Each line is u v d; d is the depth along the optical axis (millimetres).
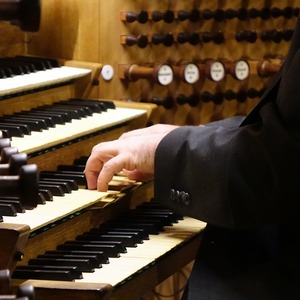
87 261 1290
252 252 1275
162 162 1320
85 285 1111
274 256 1257
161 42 2117
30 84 1669
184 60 2211
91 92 1987
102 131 1733
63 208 1343
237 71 2264
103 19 2008
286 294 1208
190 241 1538
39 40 2045
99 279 1254
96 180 1485
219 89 2328
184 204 1291
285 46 2477
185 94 2234
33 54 2059
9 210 1264
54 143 1520
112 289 1176
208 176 1232
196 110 2273
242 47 2371
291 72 1139
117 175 1638
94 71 1961
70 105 1823
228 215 1213
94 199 1420
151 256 1384
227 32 2326
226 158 1204
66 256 1324
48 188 1427
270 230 1286
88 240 1435
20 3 1167
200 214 1265
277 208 1175
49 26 2033
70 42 2020
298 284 1207
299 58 1131
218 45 2309
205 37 2242
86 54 2012
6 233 1056
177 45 2203
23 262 1299
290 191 1154
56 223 1341
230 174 1192
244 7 2352
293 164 1136
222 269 1264
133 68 2051
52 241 1380
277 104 1174
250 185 1179
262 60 2373
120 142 1462
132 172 1571
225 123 1591
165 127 1561
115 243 1400
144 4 2090
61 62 1999
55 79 1773
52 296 1103
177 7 2184
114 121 1745
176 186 1304
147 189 1736
